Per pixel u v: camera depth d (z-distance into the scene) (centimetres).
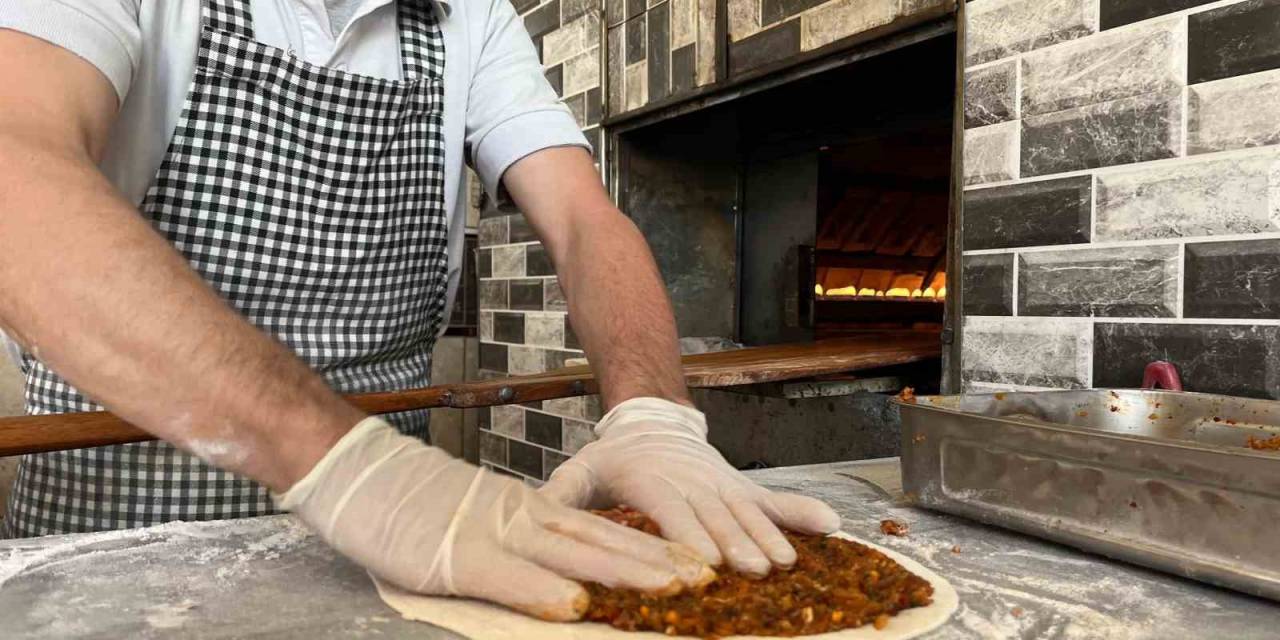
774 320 258
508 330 323
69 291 62
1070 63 144
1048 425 92
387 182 120
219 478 113
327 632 70
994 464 99
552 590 70
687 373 149
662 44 242
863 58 185
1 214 64
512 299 320
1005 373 155
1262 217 120
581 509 89
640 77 252
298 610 74
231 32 106
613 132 267
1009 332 154
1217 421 117
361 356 124
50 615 72
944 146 237
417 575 73
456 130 128
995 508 99
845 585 77
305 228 114
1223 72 124
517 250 316
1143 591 83
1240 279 123
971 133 161
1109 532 88
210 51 103
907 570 83
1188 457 80
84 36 79
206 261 108
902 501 116
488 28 134
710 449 96
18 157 66
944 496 106
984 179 158
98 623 71
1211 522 80
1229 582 78
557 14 292
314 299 117
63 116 74
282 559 87
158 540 93
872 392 191
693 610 70
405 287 127
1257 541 76
